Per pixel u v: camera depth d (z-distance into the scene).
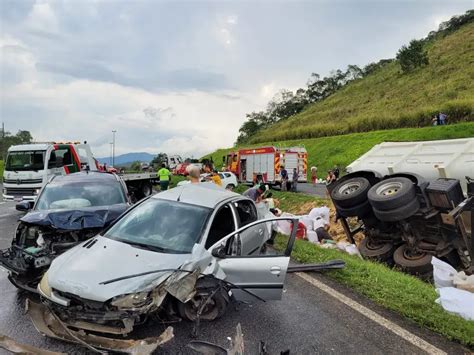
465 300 5.41
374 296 5.70
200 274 4.52
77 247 5.14
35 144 15.03
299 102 123.44
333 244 10.25
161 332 4.55
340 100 96.50
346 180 10.09
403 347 4.30
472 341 4.36
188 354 4.09
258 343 4.36
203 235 5.09
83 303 4.07
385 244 9.38
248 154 29.58
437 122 37.28
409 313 5.07
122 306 3.97
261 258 4.87
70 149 15.98
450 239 8.08
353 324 4.86
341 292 5.97
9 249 5.90
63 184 7.93
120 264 4.45
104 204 7.53
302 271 6.96
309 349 4.24
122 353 3.90
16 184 14.45
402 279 6.67
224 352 3.86
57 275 4.35
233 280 4.77
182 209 5.52
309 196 18.47
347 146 39.84
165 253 4.77
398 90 75.81
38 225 6.12
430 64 82.44
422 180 8.41
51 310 4.28
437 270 6.76
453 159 8.80
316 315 5.12
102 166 19.48
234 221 5.73
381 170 10.28
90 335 4.15
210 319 4.82
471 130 32.00
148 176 20.45
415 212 8.20
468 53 75.69
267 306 5.41
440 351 4.22
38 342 4.32
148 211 5.61
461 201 8.00
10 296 5.72
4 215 14.12
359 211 9.36
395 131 38.91
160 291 4.18
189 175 8.22
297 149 28.27
